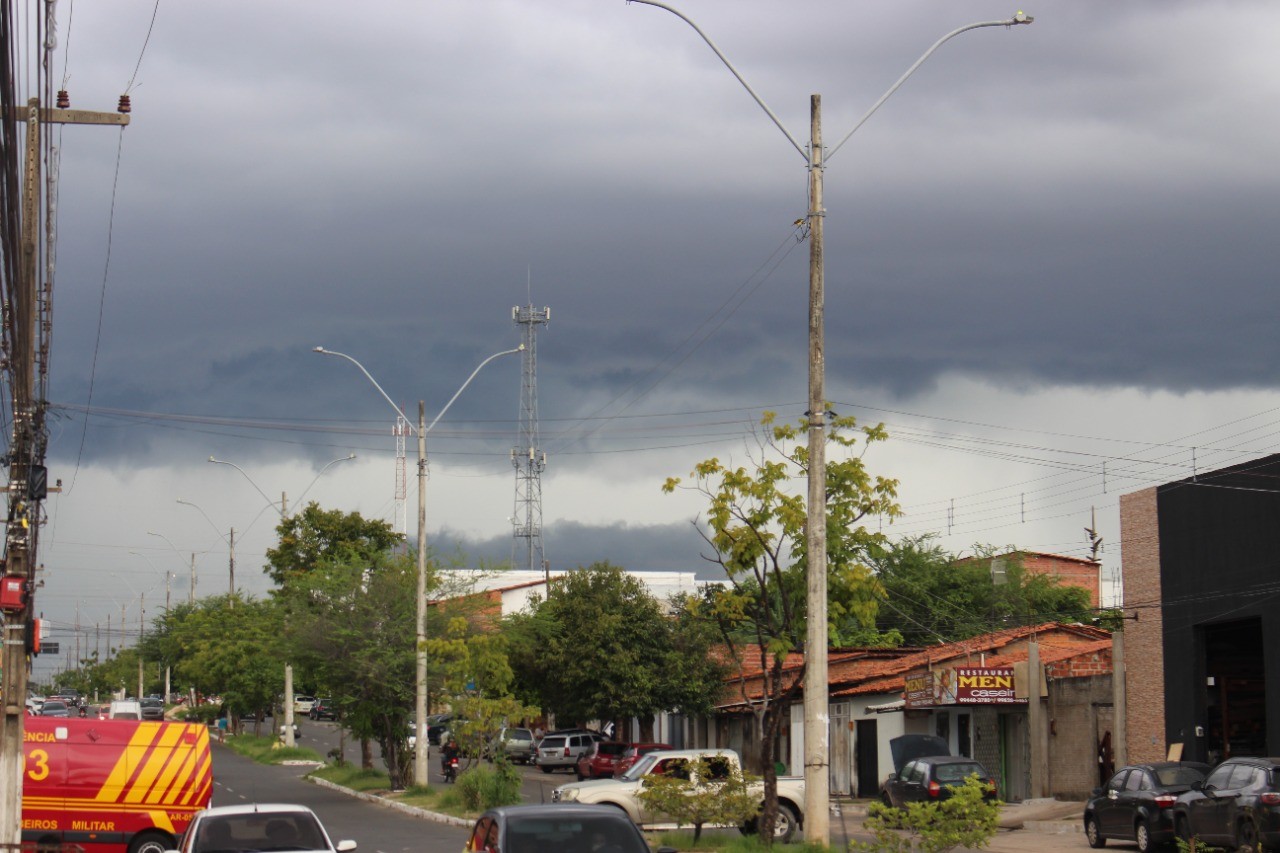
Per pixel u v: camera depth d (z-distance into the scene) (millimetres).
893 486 25766
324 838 16484
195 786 24781
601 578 57375
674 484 26016
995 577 67562
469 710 35969
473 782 35188
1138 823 26531
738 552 25828
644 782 26438
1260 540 33781
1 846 18500
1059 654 44250
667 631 56625
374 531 74688
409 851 26891
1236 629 37062
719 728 56344
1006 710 42906
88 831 24234
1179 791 26406
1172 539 37312
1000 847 28438
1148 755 37906
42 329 18391
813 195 21469
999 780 42500
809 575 21188
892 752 40094
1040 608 72562
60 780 24250
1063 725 41562
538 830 14320
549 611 57625
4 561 18766
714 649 57344
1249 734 37000
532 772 59000
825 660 21078
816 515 21234
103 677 148625
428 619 44312
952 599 71000
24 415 18219
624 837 14391
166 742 24906
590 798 29375
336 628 43562
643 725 63000
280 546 73500
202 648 80375
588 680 55656
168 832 24547
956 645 48125
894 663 48688
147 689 137625
